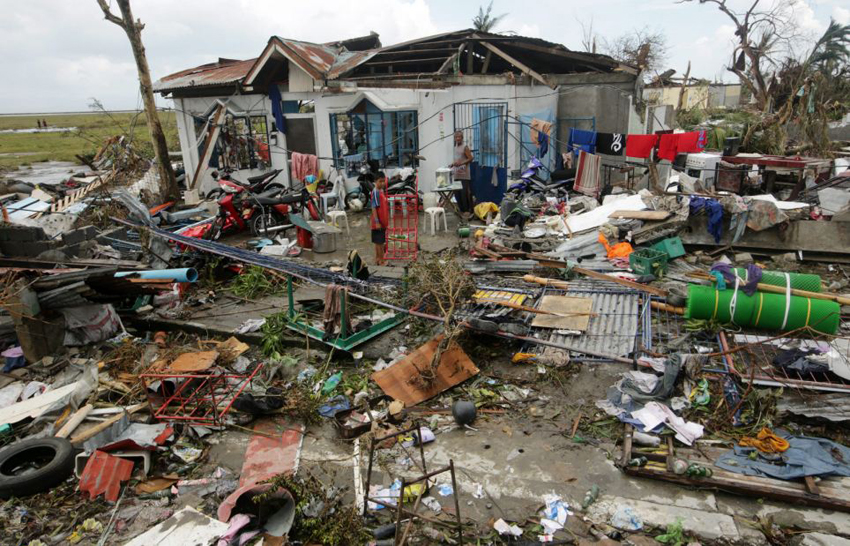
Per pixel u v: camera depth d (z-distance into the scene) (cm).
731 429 480
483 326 612
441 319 626
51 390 604
